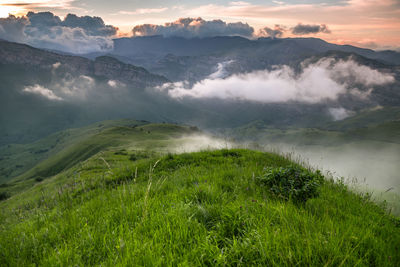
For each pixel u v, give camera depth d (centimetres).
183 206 419
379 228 359
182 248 289
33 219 550
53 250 321
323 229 323
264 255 254
